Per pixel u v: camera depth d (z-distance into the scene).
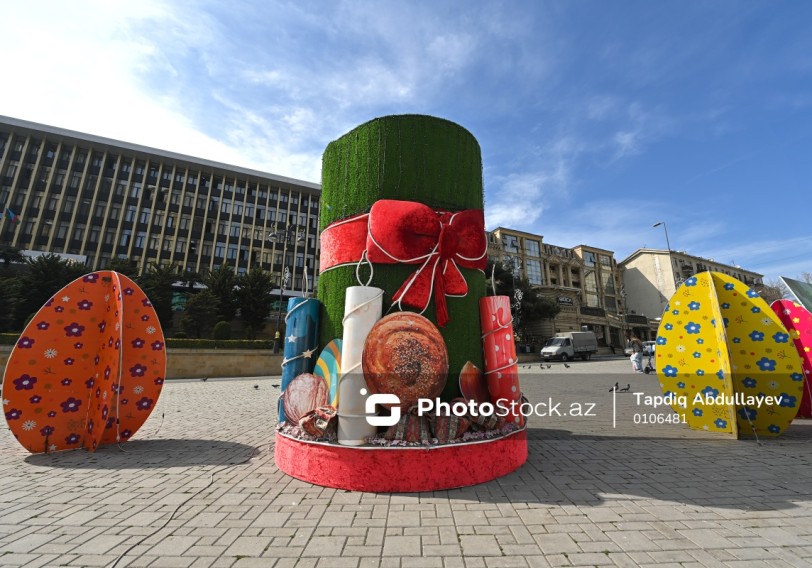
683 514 3.36
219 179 44.94
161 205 41.41
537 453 5.40
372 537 2.94
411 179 4.97
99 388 5.79
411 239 4.62
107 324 6.05
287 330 5.20
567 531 3.04
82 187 38.47
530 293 36.91
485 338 5.11
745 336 6.77
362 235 4.88
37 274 26.44
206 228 42.66
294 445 4.42
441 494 3.80
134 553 2.71
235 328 34.50
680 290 7.38
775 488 4.01
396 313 4.43
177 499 3.73
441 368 4.33
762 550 2.76
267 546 2.81
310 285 44.97
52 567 2.53
